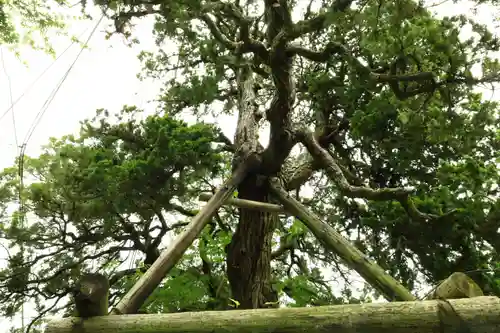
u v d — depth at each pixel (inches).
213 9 135.6
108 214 201.5
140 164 184.7
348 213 222.8
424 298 93.7
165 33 182.7
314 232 169.5
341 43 138.7
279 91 157.0
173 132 196.9
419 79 133.6
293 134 179.5
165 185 188.9
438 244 177.6
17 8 199.5
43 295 229.5
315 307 87.9
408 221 178.1
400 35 127.3
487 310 78.1
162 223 235.8
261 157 188.1
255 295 201.5
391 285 145.6
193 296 204.5
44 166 223.9
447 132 156.6
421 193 190.4
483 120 179.5
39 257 229.5
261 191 194.4
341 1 121.5
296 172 220.1
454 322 78.4
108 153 207.2
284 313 88.3
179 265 245.1
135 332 92.2
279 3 127.1
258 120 215.9
